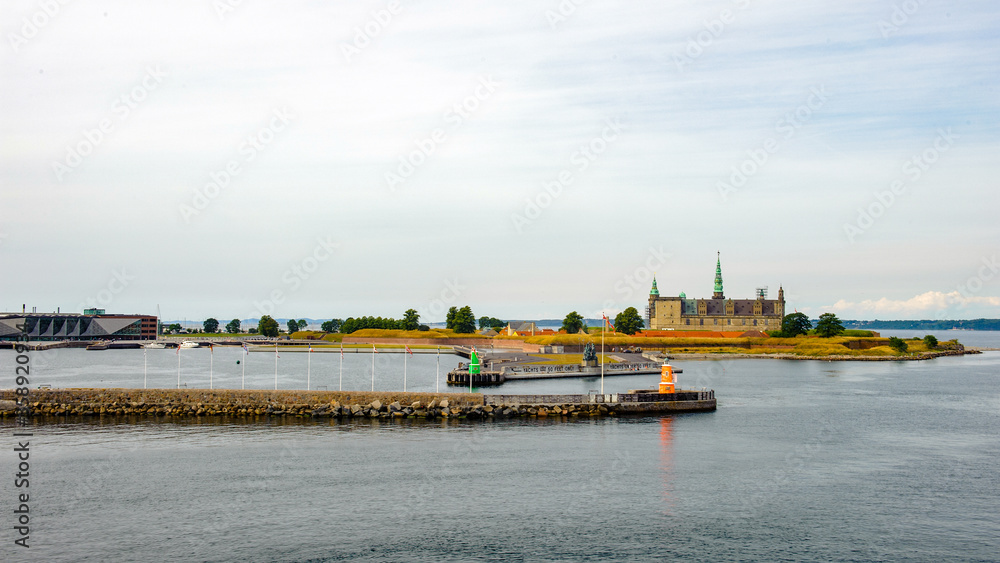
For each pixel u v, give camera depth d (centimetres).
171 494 5797
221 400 9450
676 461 6962
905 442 7988
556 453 7200
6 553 4634
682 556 4688
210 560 4550
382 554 4662
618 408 9600
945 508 5650
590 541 4912
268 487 5981
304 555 4634
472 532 5044
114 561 4522
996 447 7750
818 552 4778
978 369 19725
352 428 8381
